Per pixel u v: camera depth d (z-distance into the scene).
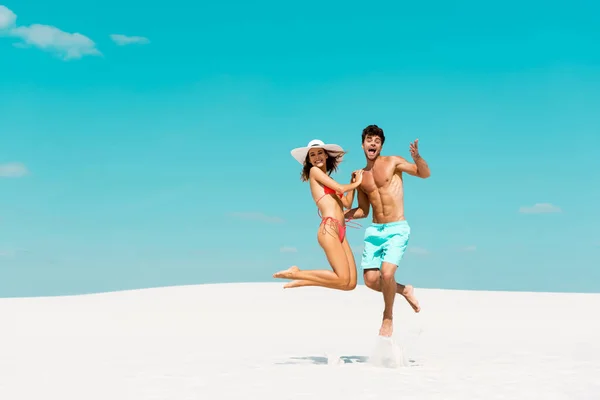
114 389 6.41
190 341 10.66
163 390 6.32
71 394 6.20
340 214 8.32
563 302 18.55
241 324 13.53
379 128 8.38
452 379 6.83
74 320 14.22
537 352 9.09
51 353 9.19
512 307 17.42
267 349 9.63
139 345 10.12
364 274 8.45
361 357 8.80
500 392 6.11
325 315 15.49
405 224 8.28
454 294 20.42
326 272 8.09
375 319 14.71
